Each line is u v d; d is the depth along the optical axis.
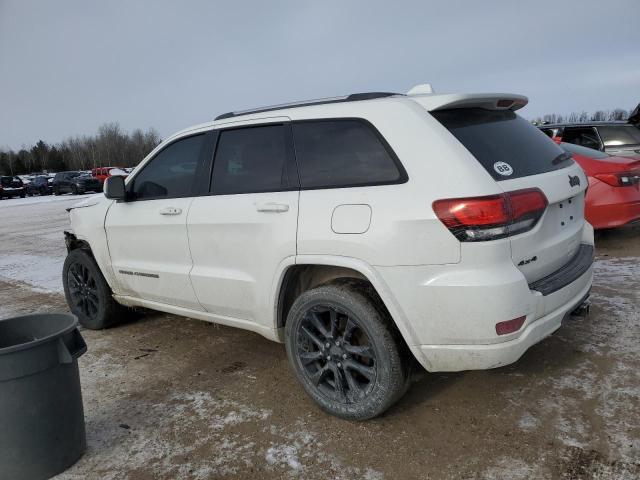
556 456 2.52
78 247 5.06
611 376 3.19
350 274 3.00
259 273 3.22
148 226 3.95
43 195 36.09
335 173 2.96
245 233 3.27
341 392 2.96
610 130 7.74
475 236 2.46
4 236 13.16
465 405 3.04
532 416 2.86
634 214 5.99
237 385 3.55
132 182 4.24
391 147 2.76
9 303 6.28
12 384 2.45
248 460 2.70
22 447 2.51
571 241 3.06
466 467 2.51
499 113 3.12
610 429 2.68
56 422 2.63
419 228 2.55
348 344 2.90
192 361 4.02
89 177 32.69
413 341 2.67
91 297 4.84
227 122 3.60
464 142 2.69
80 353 2.72
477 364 2.58
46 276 7.75
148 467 2.71
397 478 2.48
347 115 2.98
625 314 4.12
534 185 2.71
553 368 3.36
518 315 2.50
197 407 3.29
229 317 3.60
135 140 107.75
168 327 4.84
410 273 2.59
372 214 2.69
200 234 3.57
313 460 2.66
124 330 4.84
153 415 3.23
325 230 2.84
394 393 2.76
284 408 3.19
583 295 3.00
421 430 2.83
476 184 2.50
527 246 2.62
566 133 8.20
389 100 2.90
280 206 3.07
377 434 2.83
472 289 2.46
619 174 5.94
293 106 3.35
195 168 3.74
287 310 3.31
